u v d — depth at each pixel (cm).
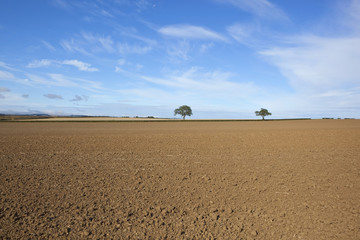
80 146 1413
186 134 2241
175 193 631
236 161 1020
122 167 893
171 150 1301
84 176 766
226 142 1664
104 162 975
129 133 2372
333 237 427
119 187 668
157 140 1753
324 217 501
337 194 630
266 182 729
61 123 4631
